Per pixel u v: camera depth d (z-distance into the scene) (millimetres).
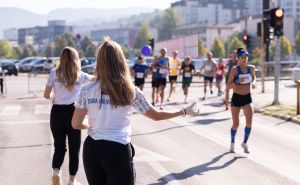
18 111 19125
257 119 16328
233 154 10352
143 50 28984
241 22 182500
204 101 23375
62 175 8414
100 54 4496
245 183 7941
